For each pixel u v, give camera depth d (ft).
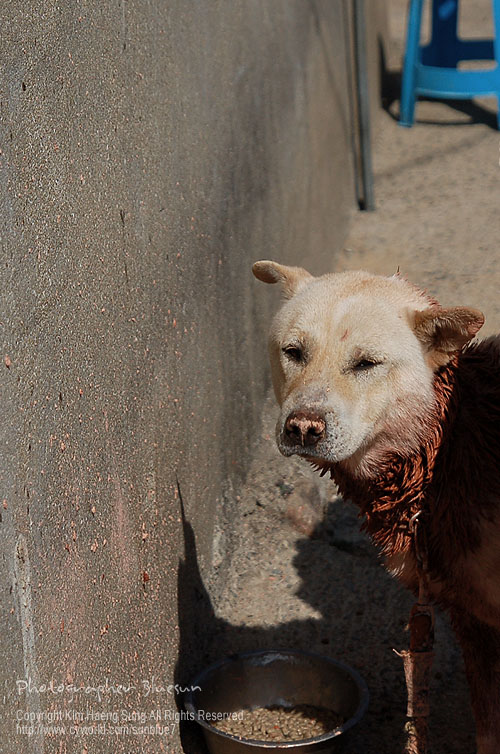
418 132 29.81
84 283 7.82
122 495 8.73
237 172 13.84
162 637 9.97
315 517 13.88
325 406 8.68
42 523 6.76
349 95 24.86
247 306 14.52
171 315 10.55
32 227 6.75
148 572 9.54
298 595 12.64
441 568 9.43
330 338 9.05
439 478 9.24
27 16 6.75
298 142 18.35
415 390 9.10
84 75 7.97
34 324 6.75
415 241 22.71
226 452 13.30
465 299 19.51
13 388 6.34
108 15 8.65
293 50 18.37
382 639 11.93
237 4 14.24
